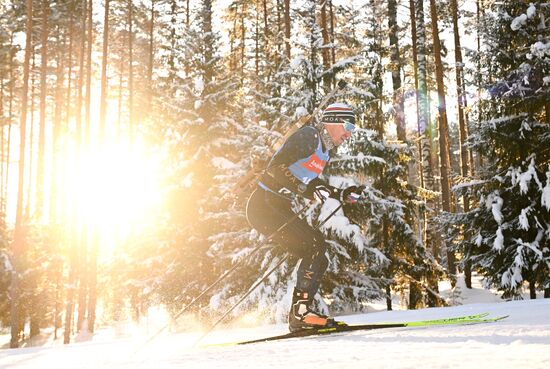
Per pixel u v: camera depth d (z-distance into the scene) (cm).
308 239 338
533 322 300
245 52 3073
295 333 334
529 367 158
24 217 2395
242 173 1465
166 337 479
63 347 512
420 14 2420
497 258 1462
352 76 1462
